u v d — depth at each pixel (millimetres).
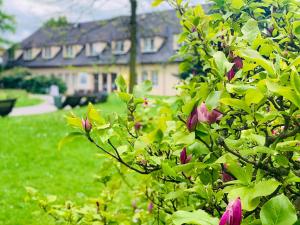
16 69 48281
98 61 45656
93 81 47781
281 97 1662
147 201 3410
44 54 52562
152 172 2301
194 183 2133
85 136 1907
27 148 10742
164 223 3070
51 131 13398
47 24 18641
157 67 40688
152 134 1627
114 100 28188
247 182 1462
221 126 1961
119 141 2389
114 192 3500
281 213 1165
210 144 1754
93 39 47219
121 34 44875
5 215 6281
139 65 41594
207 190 1892
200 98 1648
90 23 50094
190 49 2771
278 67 1531
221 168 1877
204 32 2289
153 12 18734
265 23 2572
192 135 1566
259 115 1608
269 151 1528
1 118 17094
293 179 1527
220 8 2475
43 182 8117
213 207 1929
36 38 54562
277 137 1616
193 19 2264
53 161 9719
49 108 25375
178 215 1239
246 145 1849
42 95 43375
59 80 47375
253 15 2477
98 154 2410
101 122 1935
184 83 2840
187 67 2916
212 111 1656
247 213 1669
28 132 12977
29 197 3232
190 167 1744
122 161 2004
